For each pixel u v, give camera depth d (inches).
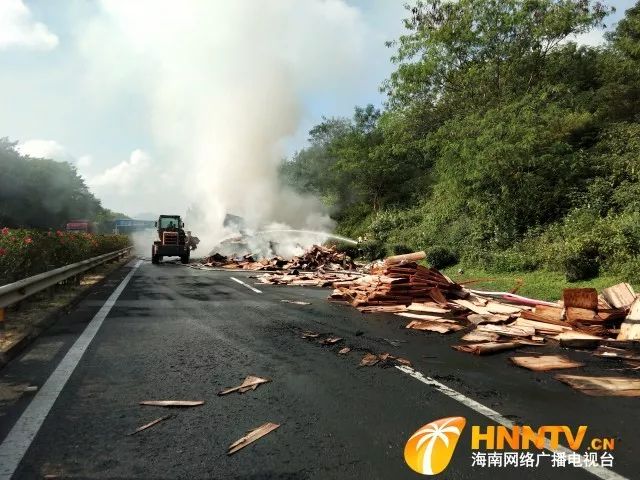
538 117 671.8
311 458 118.0
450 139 767.1
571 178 687.1
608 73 892.6
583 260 484.7
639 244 457.4
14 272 329.7
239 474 109.3
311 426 138.3
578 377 190.9
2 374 184.1
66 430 132.6
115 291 457.7
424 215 1059.9
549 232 630.5
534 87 753.6
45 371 188.7
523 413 152.3
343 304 400.8
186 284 546.3
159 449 121.7
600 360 222.5
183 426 136.7
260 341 251.3
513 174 677.3
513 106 674.8
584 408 157.5
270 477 108.1
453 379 188.7
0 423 136.8
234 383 177.5
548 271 546.9
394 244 882.8
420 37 858.1
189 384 175.0
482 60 851.4
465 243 759.7
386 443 127.5
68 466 112.2
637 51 852.6
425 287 378.0
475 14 821.2
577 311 288.5
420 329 291.9
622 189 612.4
